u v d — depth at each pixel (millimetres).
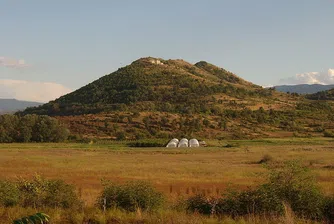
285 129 144250
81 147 91500
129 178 34000
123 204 16531
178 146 97875
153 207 16328
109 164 50844
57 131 116500
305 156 59156
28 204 16938
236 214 15227
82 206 16938
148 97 192500
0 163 49062
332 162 47125
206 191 24453
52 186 17922
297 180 15773
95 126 138750
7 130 112125
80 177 34750
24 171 39562
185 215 14539
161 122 142625
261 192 15477
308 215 14836
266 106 185125
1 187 17141
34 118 117000
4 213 15320
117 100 194875
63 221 14328
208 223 13602
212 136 127750
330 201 15305
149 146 99500
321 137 124500
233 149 84938
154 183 30016
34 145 97875
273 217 13984
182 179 32938
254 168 43719
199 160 59250
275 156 59594
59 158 60531
